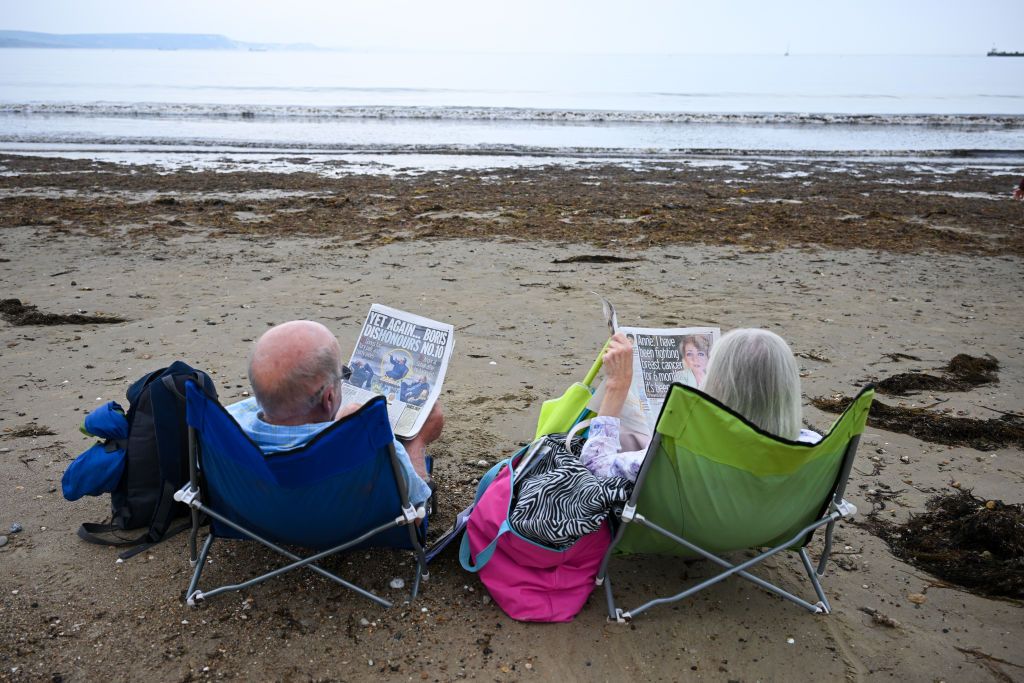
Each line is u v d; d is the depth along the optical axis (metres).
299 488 2.52
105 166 18.22
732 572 2.79
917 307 7.18
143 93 49.50
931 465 4.09
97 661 2.56
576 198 14.23
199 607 2.85
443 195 14.32
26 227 10.19
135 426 3.20
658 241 10.21
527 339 6.06
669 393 2.41
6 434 4.18
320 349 2.58
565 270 8.42
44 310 6.50
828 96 58.16
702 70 115.56
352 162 20.50
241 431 2.42
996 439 4.41
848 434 2.58
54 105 36.72
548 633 2.75
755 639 2.76
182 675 2.51
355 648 2.66
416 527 3.03
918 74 113.62
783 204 14.02
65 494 3.26
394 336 3.44
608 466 2.76
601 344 5.98
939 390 5.17
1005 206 14.23
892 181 18.56
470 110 38.75
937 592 3.05
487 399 4.90
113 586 2.95
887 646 2.73
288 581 3.01
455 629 2.76
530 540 2.76
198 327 6.12
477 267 8.47
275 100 45.06
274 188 14.91
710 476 2.54
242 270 8.11
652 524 2.64
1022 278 8.41
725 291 7.66
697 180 18.05
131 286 7.36
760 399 2.56
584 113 38.44
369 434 2.45
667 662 2.63
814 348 5.98
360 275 7.99
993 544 3.29
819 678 2.57
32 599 2.86
